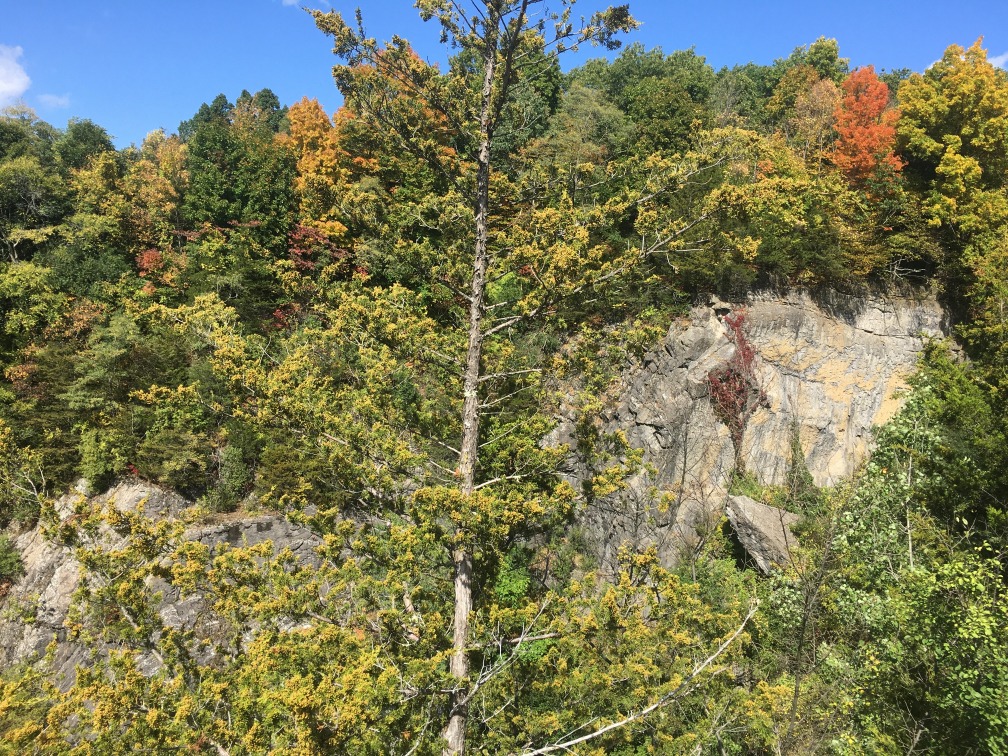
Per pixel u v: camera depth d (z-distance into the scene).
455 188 9.37
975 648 8.06
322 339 8.70
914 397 13.11
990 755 8.12
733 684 10.16
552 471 8.84
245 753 5.26
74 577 18.09
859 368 21.56
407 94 9.02
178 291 24.94
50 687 5.80
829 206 18.31
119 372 21.20
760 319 20.33
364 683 5.00
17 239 28.89
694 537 17.97
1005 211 21.39
